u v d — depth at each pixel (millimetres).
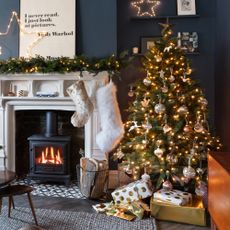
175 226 2783
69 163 3961
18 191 2607
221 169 1859
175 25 4180
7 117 4047
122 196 3131
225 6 3551
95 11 3877
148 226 2740
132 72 4184
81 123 2914
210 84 4176
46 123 4078
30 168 4008
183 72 3307
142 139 3256
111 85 2943
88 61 3691
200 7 4148
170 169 3117
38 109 4051
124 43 4246
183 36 4086
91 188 3373
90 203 3320
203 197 2906
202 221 2783
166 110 3168
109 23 3854
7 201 3361
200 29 4156
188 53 4074
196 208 2801
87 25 3895
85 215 2980
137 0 4215
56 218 2912
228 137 3412
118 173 3760
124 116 4180
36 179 3994
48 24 3963
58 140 3918
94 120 3781
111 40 3855
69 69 3674
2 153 4043
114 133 2863
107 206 3158
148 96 3291
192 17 4145
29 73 3850
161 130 3188
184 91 3266
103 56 3867
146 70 3396
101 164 3436
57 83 3955
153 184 3342
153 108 3248
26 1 4016
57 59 3695
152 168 3191
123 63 3756
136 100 3469
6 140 4055
